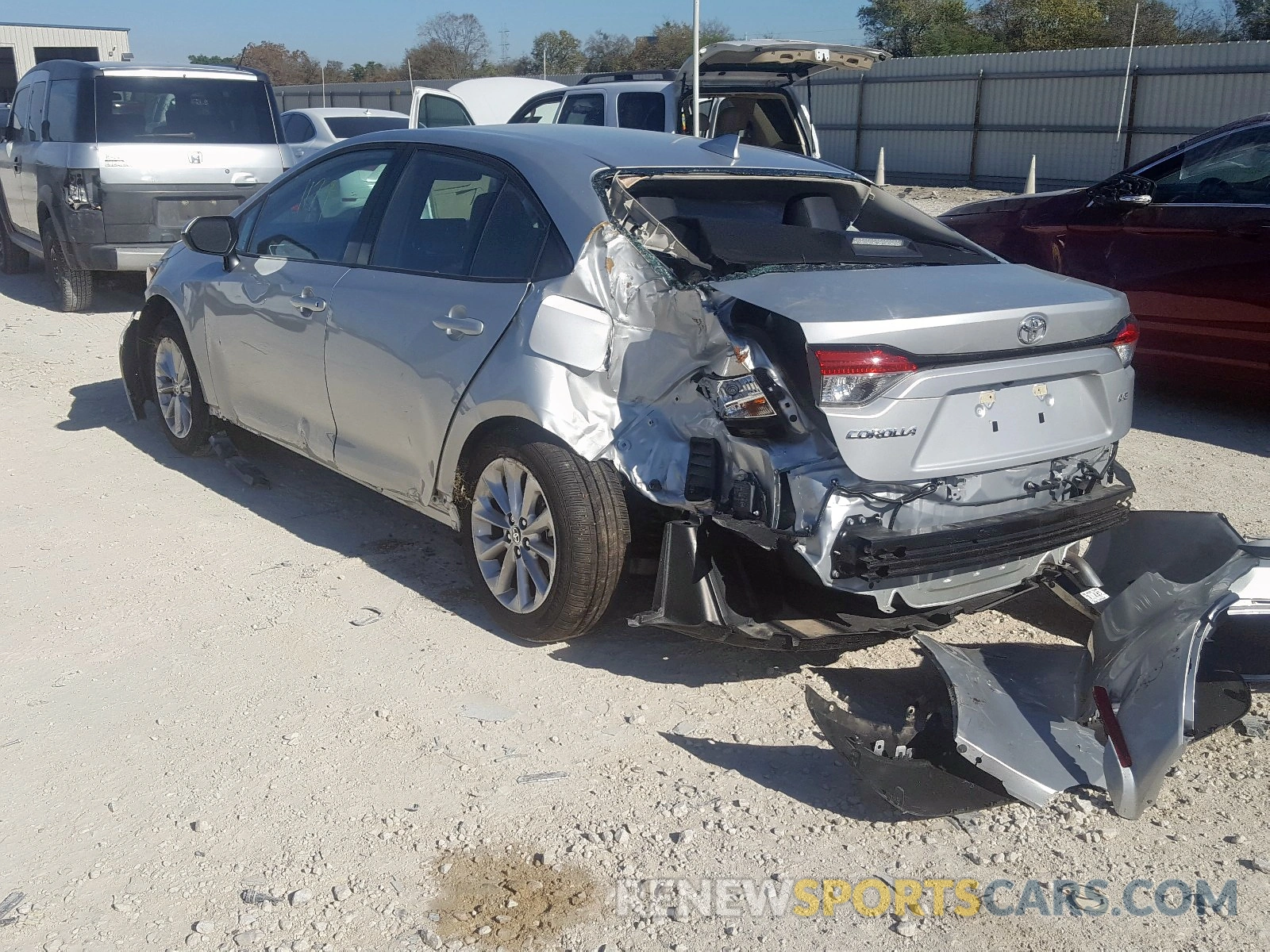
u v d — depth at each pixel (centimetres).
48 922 264
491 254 403
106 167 926
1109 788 290
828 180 448
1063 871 284
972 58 2712
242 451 594
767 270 370
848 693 368
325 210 485
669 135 459
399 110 3872
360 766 325
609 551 362
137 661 384
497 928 262
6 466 583
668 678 375
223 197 977
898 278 359
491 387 379
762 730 346
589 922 265
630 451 362
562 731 344
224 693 364
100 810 305
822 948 258
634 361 363
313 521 511
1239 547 354
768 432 331
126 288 1142
